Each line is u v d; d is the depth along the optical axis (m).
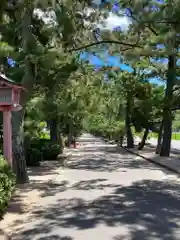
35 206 9.20
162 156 25.44
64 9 11.39
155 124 31.77
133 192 11.23
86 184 12.88
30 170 17.12
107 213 8.37
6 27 11.65
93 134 104.00
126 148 37.44
